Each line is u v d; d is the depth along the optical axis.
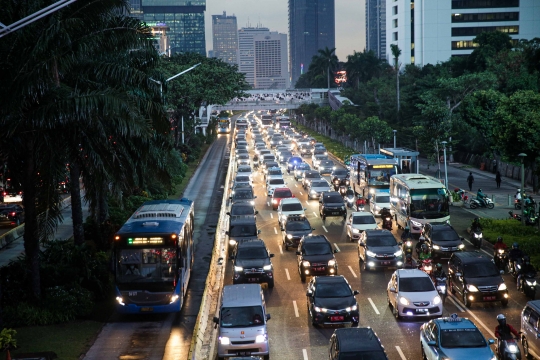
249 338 21.67
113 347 22.77
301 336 24.02
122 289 25.23
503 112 59.34
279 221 46.94
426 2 156.62
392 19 169.38
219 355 21.77
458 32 157.88
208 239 42.91
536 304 21.66
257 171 83.62
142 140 27.69
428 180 43.50
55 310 25.69
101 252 33.03
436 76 113.06
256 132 139.12
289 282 31.95
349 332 19.77
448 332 20.28
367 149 105.44
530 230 41.16
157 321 25.92
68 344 22.92
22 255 30.50
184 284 27.97
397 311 25.55
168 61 91.25
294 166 80.44
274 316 26.58
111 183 33.06
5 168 26.69
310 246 32.62
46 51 21.77
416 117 93.25
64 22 22.25
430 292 25.59
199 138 112.44
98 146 25.64
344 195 59.12
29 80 21.41
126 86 28.30
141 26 25.50
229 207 56.53
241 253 31.42
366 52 166.88
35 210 25.78
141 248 25.36
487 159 79.31
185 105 85.31
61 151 24.30
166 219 28.00
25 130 23.22
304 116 165.75
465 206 54.22
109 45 25.45
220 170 84.81
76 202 31.84
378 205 49.34
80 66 26.61
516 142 57.59
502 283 27.14
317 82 191.12
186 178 74.50
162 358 21.56
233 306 22.55
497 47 116.12
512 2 156.62
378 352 18.50
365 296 29.17
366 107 125.56
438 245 34.97
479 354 19.42
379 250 33.25
